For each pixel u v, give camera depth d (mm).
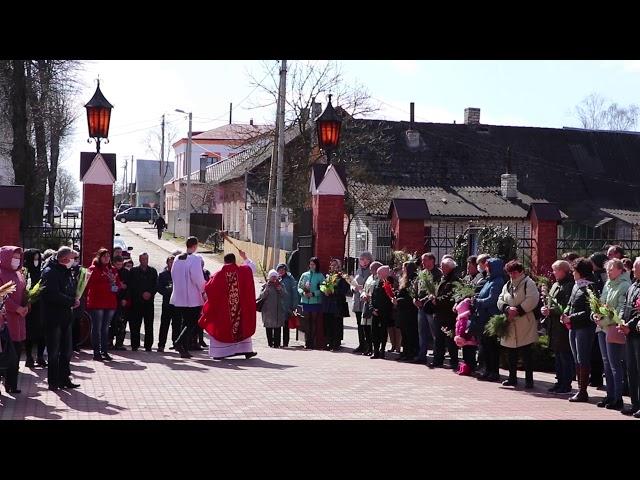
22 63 30172
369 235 38750
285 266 18672
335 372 13992
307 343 18531
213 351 15773
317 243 19812
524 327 12727
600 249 25062
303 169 39750
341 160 40719
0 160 35781
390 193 39906
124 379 12875
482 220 39844
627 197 47469
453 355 14836
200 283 15969
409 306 15812
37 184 34312
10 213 17109
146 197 107125
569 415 10414
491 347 13531
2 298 10852
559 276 12609
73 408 10375
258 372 13844
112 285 15164
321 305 18359
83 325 16859
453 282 14602
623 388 12391
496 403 11234
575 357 11789
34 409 10289
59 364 11867
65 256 11914
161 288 17078
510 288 12820
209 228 53781
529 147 48656
